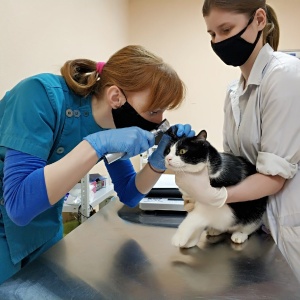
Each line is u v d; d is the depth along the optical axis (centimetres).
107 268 71
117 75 79
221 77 289
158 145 97
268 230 94
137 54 80
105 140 73
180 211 111
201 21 288
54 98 79
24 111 73
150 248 82
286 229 88
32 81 78
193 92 295
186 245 81
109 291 61
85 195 141
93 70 88
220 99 291
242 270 69
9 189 69
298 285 62
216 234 91
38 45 145
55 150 86
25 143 71
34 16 141
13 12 127
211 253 79
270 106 81
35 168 71
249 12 85
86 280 66
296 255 87
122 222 103
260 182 82
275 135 81
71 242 86
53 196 68
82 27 193
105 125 90
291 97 79
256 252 79
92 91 86
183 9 290
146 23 297
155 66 78
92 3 208
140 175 103
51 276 68
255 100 89
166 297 59
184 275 67
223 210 84
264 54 89
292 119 79
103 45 230
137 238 89
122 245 84
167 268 71
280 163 80
